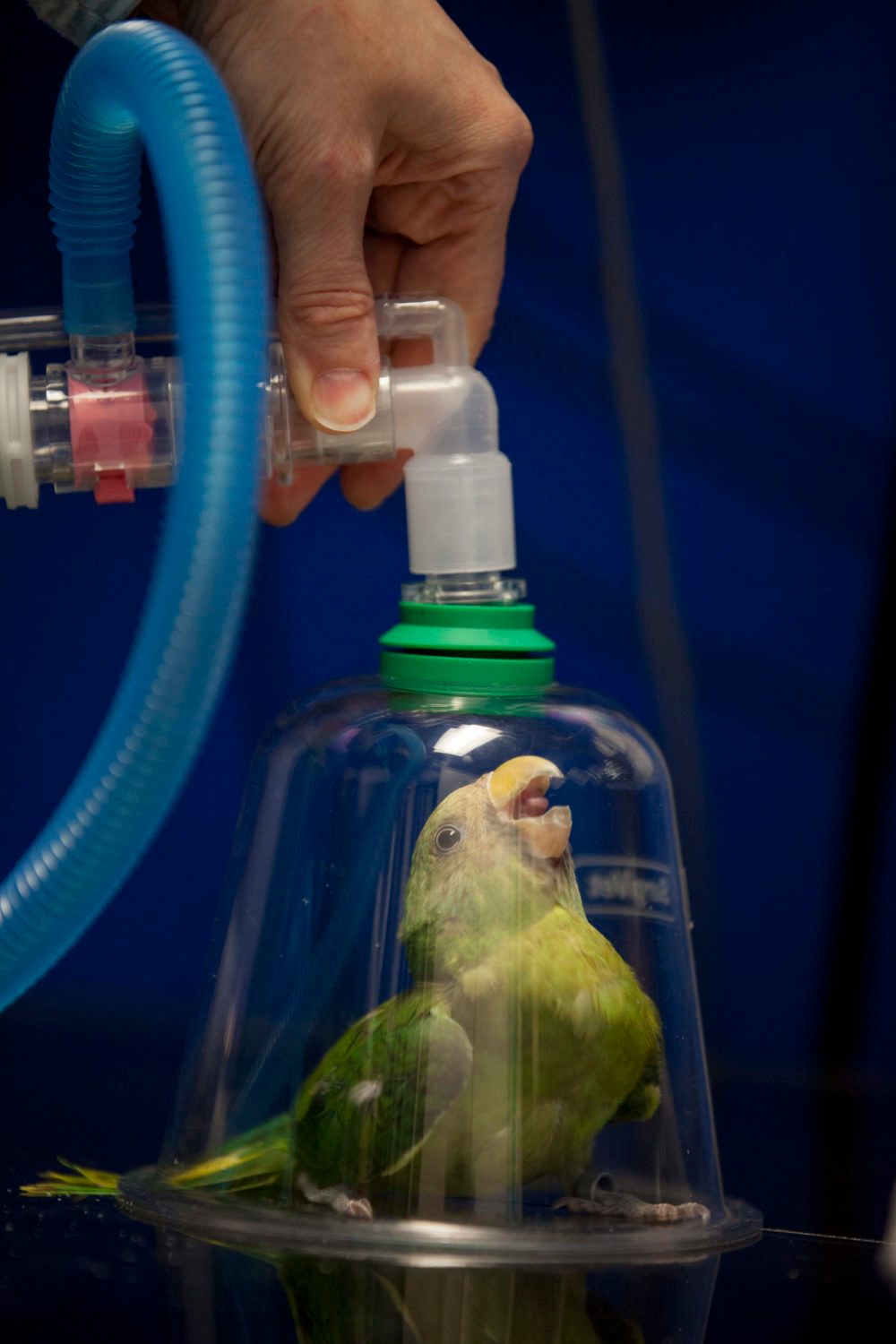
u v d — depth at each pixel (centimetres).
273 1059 70
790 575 154
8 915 59
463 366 80
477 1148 64
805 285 150
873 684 152
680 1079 73
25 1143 85
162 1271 58
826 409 151
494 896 65
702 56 147
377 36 83
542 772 67
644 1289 58
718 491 154
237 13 79
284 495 103
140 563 153
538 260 152
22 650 154
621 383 151
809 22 146
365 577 155
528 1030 64
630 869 73
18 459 73
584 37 144
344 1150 65
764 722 155
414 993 66
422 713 73
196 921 157
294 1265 59
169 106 54
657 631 153
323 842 72
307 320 77
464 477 73
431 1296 56
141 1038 123
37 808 156
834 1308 56
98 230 71
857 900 154
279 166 78
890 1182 81
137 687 54
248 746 157
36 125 138
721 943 155
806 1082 117
